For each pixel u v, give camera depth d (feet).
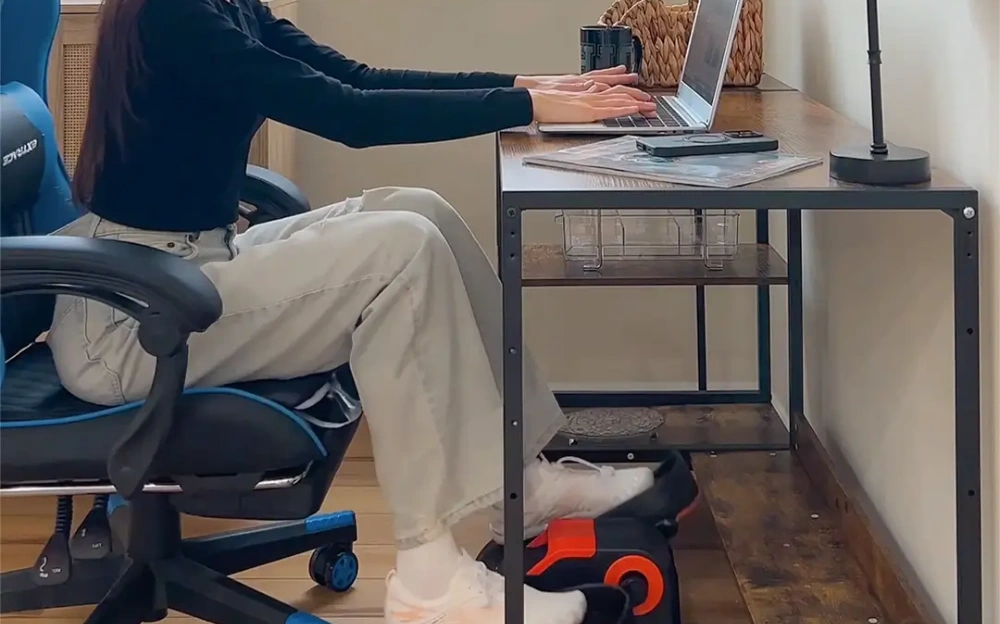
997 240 4.04
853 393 6.08
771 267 6.59
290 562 6.47
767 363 7.73
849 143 4.88
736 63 7.12
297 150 8.63
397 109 4.64
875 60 4.05
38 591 5.55
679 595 5.74
